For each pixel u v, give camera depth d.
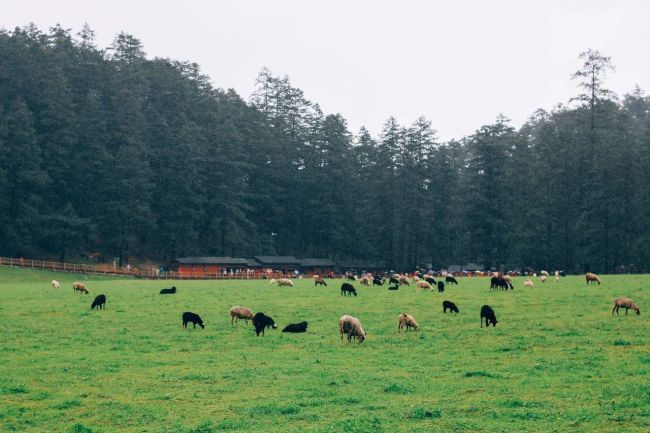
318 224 152.38
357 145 172.75
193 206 140.62
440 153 161.50
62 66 149.75
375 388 22.31
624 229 115.25
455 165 173.88
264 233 155.75
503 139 139.88
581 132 128.50
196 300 53.03
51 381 24.48
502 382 22.80
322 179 152.88
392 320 39.69
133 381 24.33
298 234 160.00
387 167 149.50
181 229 135.25
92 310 46.69
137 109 142.25
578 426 17.08
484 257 132.50
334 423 18.11
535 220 118.75
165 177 139.88
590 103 126.12
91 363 27.97
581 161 121.88
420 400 20.52
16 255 123.44
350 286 55.75
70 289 66.44
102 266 117.00
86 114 136.62
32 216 119.38
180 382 24.02
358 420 18.23
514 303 46.00
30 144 123.50
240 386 23.17
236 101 175.25
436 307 45.03
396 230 143.38
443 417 18.47
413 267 143.25
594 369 24.39
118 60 163.62
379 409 19.58
